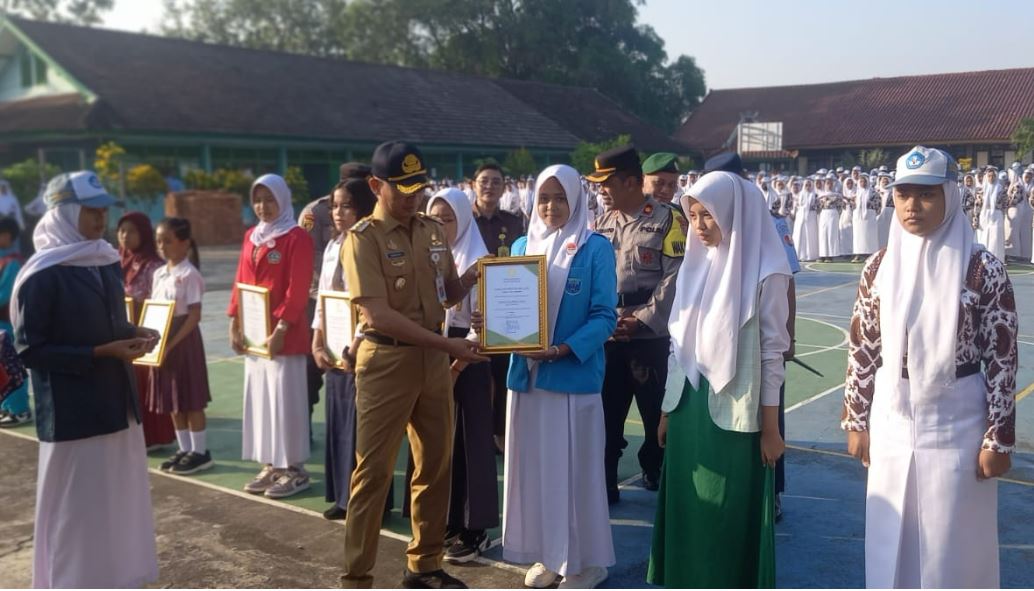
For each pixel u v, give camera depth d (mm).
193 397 5961
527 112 36812
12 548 4797
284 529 5000
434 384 4055
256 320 5430
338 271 5082
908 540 3172
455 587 4164
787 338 3490
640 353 4984
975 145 33406
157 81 26062
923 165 3004
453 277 4277
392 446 3998
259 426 5574
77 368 3699
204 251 24031
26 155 25719
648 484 5465
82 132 22969
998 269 3018
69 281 3744
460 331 4824
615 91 47938
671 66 51094
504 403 5668
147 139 24031
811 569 4301
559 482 4027
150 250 6312
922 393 3092
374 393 3945
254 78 29172
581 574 4129
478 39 47312
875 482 3252
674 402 3676
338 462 5082
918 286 3125
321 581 4344
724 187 3447
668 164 5262
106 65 25656
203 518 5180
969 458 3066
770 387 3434
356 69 33406
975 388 3070
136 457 4008
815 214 19875
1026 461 5727
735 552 3520
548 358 3943
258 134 26156
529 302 3965
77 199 3797
